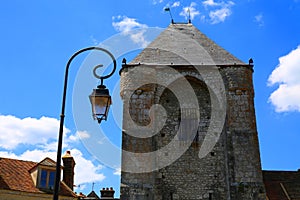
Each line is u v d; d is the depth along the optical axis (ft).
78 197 76.84
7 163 74.74
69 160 83.25
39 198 70.28
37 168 72.90
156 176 67.10
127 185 64.03
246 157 65.77
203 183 66.33
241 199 62.90
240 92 70.33
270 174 81.61
